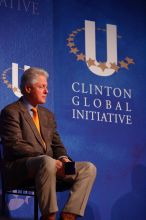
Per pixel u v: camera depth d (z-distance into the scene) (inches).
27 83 249.8
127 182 296.5
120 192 294.2
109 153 294.8
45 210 214.2
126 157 298.2
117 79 302.8
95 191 288.8
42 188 216.1
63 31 294.4
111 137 296.5
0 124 240.8
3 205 246.7
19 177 229.3
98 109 296.0
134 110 304.0
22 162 227.6
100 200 289.3
